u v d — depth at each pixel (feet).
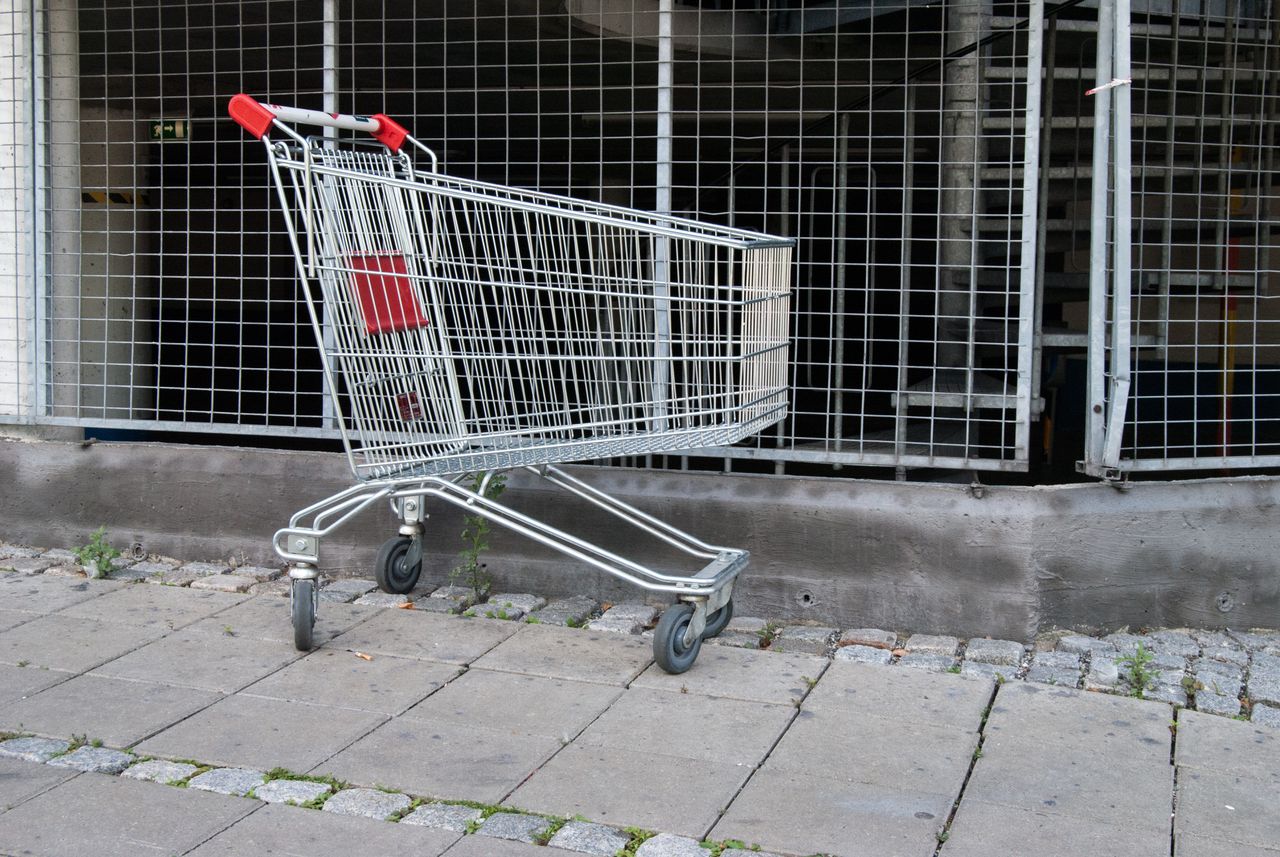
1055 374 25.21
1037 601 15.60
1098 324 15.80
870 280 17.95
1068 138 23.02
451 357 15.12
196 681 13.91
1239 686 14.16
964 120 19.70
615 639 15.52
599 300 15.24
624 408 15.31
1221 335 25.17
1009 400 16.20
